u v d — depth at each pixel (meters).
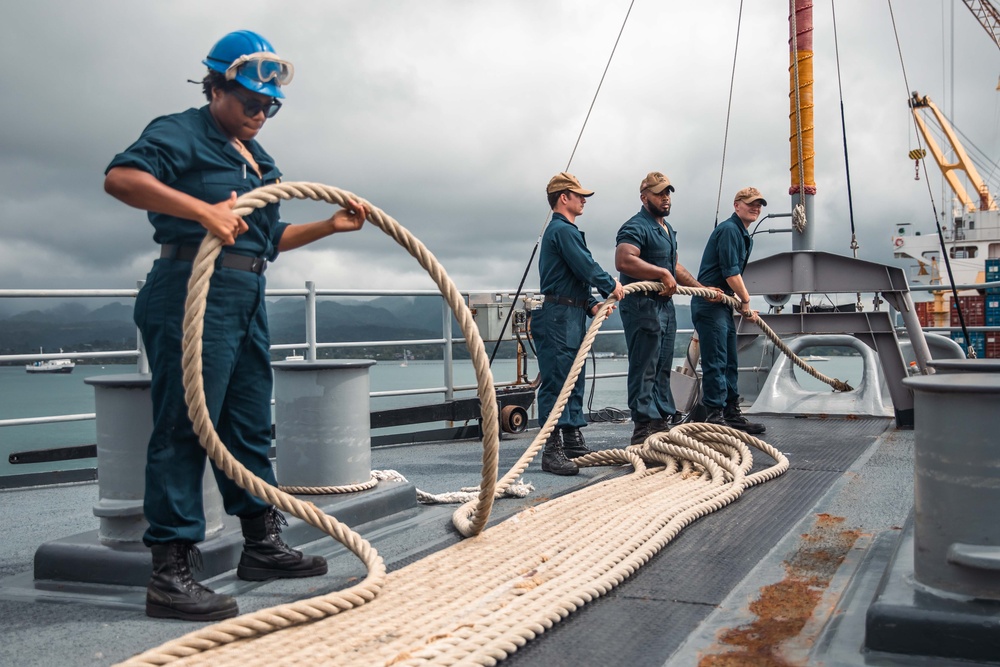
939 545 2.07
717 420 6.28
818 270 7.30
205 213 2.29
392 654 2.04
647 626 2.33
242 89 2.46
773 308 7.72
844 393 7.78
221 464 2.48
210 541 2.90
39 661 2.13
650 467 5.13
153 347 2.48
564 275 5.14
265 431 2.86
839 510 3.80
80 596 2.66
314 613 2.30
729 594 2.60
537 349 5.28
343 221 2.76
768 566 2.91
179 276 2.46
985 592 2.00
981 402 1.99
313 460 3.75
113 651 2.20
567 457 5.38
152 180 2.24
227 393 2.77
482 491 3.21
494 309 7.51
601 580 2.63
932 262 37.44
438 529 3.59
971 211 37.34
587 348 4.87
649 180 5.62
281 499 2.62
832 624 2.23
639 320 5.59
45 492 4.89
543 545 3.17
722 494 4.02
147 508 2.49
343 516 3.52
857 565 2.88
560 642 2.21
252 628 2.17
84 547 2.79
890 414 7.38
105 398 2.81
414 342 7.13
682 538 3.36
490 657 2.01
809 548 3.14
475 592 2.57
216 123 2.52
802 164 8.70
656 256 5.61
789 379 8.03
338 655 2.04
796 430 6.70
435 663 1.95
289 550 2.90
